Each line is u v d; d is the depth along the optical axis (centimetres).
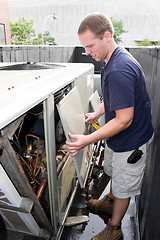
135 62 106
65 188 152
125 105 98
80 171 135
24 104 78
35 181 126
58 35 4978
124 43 3706
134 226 170
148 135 126
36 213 108
